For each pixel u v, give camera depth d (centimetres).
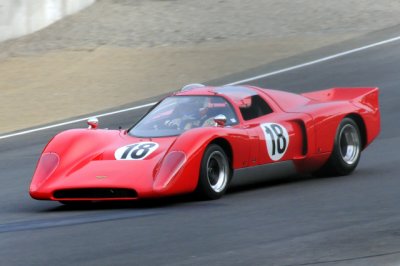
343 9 7500
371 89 3238
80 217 2508
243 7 7769
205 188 2612
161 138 2747
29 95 5825
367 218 2227
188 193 2638
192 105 2852
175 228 2220
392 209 2331
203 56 6397
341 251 1886
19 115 5353
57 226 2366
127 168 2603
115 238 2133
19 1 7288
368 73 5397
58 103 5569
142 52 6650
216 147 2656
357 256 1838
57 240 2150
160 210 2528
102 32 7281
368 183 2823
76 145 2752
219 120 2686
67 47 6944
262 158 2795
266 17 7406
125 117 4928
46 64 6550
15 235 2258
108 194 2577
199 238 2083
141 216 2442
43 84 6069
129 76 6062
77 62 6531
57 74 6284
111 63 6419
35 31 7438
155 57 6481
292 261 1822
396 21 7019
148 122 2869
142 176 2556
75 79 6112
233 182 2755
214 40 6856
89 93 5744
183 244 2025
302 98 3105
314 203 2502
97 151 2734
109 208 2656
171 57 6444
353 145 3081
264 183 3008
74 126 4831
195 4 7981
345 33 6762
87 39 7112
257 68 5925
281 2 7825
